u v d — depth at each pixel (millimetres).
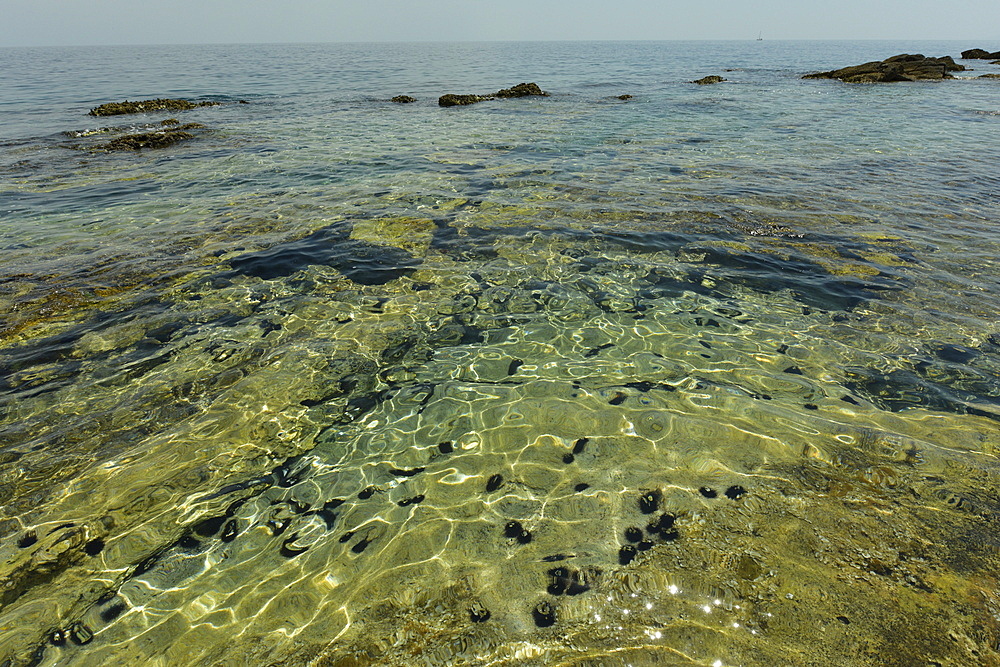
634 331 5730
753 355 5223
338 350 5500
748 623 2689
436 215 9523
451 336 5750
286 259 7766
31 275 7262
